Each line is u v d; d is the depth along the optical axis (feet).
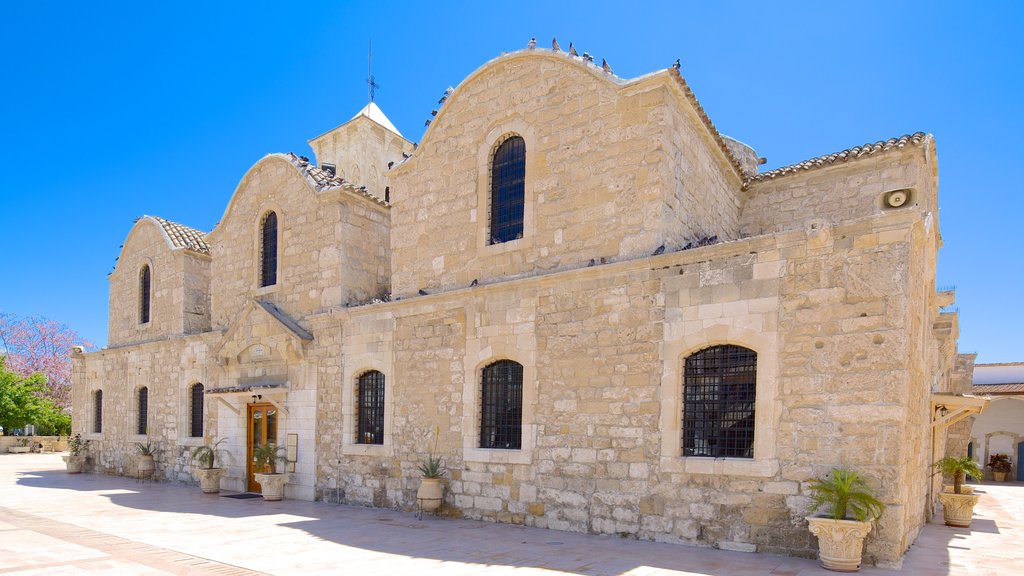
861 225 31.12
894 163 45.44
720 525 33.32
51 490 63.93
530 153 44.96
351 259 57.88
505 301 43.96
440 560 31.24
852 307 31.01
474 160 48.42
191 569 29.53
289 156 63.26
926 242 37.01
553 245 43.04
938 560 31.58
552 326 41.32
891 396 29.53
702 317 35.29
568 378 40.16
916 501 38.63
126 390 81.92
